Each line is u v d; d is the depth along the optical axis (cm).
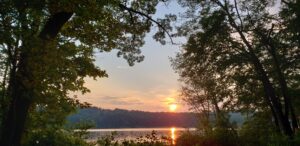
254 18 2912
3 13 1275
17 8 1288
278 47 2980
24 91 1426
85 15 1438
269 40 2919
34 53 1303
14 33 1286
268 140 1980
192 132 1981
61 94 1598
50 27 1513
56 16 1521
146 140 1839
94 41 1802
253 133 2567
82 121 2669
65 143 2472
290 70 3108
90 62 1830
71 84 1656
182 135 1930
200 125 2409
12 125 1463
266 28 2914
